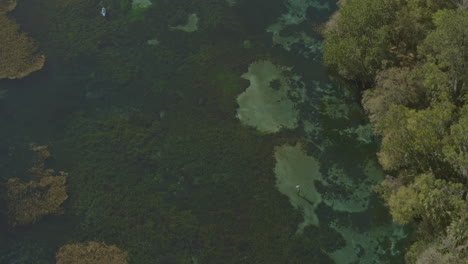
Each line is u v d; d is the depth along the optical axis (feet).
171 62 333.42
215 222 254.06
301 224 252.21
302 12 362.53
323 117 297.74
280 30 351.25
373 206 257.14
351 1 319.47
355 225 250.57
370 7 294.87
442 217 229.25
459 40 257.55
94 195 266.16
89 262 239.09
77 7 369.30
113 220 255.91
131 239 248.52
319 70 324.19
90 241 247.91
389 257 238.27
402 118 251.19
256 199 262.47
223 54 337.11
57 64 330.54
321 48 337.52
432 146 237.04
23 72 321.93
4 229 252.42
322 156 279.28
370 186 265.54
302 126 294.46
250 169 275.18
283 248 243.81
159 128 296.51
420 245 229.04
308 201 261.03
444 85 261.03
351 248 242.78
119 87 318.45
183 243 246.68
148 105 308.60
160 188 268.41
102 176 274.16
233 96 311.68
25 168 276.62
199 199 263.29
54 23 357.41
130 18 362.12
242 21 358.64
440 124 242.78
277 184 268.21
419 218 246.68
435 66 264.11
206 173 274.36
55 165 279.08
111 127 297.33
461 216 214.48
